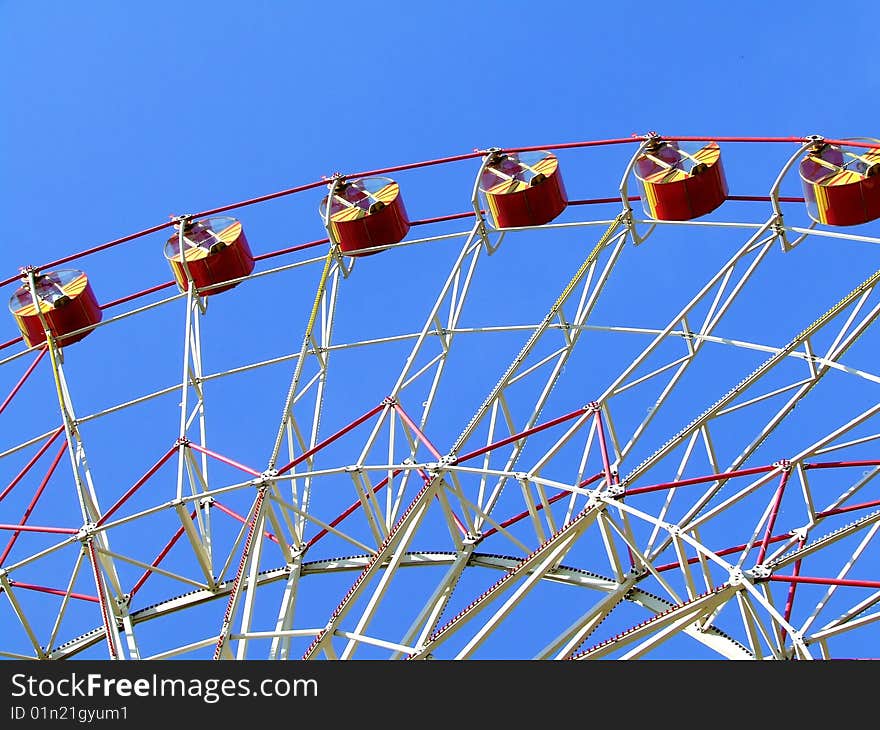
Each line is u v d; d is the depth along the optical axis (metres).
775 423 35.34
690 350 35.81
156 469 35.66
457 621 30.59
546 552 31.06
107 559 37.41
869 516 32.78
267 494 34.09
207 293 40.25
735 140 36.81
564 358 37.25
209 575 36.72
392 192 40.00
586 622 31.86
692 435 35.41
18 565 35.19
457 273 37.91
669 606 32.56
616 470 32.09
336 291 39.72
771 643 28.56
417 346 36.44
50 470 37.72
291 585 35.50
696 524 31.23
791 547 33.66
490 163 39.50
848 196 35.62
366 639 30.66
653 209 37.81
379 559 32.41
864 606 32.22
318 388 38.34
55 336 40.47
